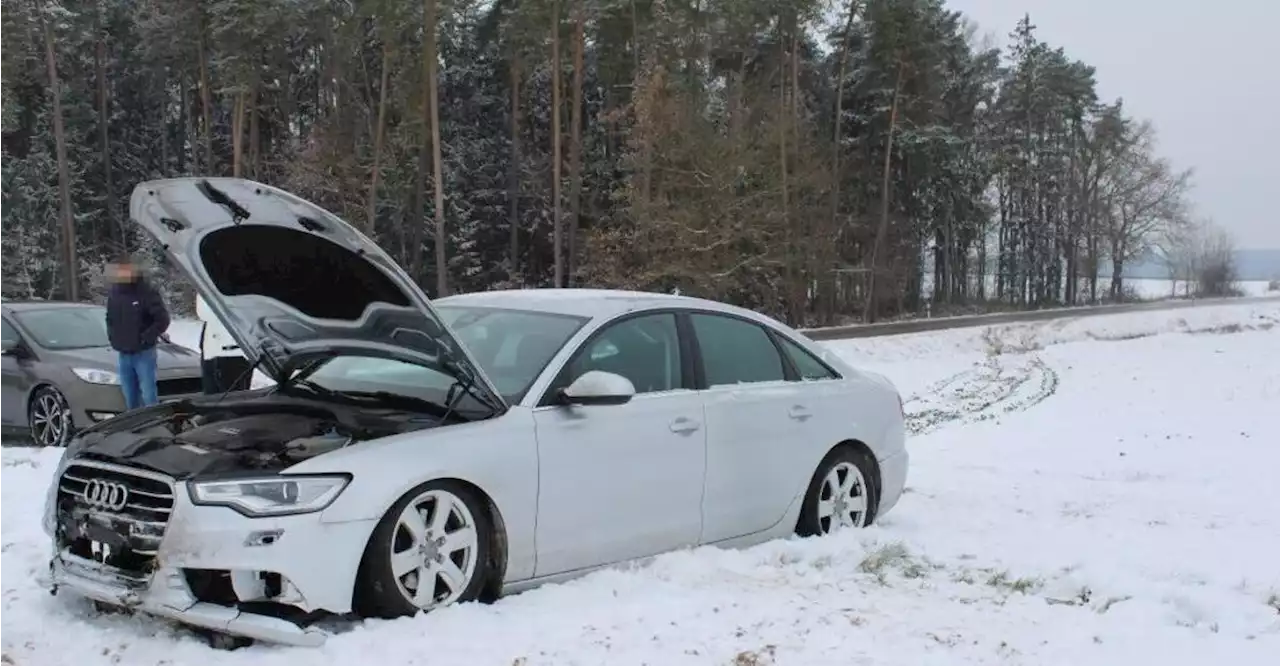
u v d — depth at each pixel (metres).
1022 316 46.75
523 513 4.96
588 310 5.78
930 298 68.69
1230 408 19.36
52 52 44.06
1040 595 5.57
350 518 4.34
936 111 55.97
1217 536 7.66
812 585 5.41
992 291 79.56
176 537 4.20
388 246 51.03
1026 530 7.61
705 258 36.41
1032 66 69.62
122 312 9.86
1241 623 5.15
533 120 55.00
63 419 10.48
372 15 40.53
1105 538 7.39
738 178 36.91
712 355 6.19
